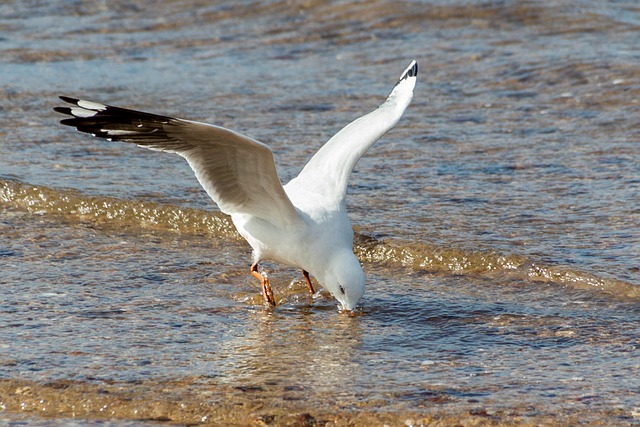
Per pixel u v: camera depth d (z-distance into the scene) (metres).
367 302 10.90
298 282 11.52
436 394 8.39
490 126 17.36
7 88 20.00
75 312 10.34
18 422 8.19
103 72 21.45
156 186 14.46
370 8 24.62
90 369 8.92
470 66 20.78
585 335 9.80
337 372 8.91
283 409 8.16
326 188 10.95
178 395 8.42
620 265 11.53
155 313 10.40
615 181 14.45
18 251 12.29
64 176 14.80
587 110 17.94
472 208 13.62
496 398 8.30
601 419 7.91
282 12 25.36
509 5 23.97
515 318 10.31
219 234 13.16
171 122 9.38
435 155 15.95
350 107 18.62
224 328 10.05
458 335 9.88
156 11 26.56
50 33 24.77
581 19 23.02
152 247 12.59
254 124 17.61
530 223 13.00
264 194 10.20
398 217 13.33
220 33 24.42
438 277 11.70
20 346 9.42
